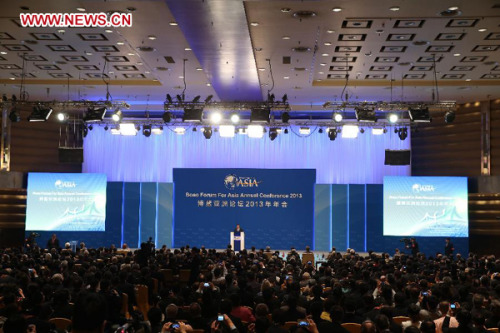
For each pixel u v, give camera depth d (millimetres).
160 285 13750
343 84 21969
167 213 30094
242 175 30203
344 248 29641
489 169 26203
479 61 18484
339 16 13906
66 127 29625
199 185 30234
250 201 30125
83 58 18750
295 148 30344
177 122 27891
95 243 29156
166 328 5766
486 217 26250
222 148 30469
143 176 30266
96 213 27594
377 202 29531
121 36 15969
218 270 12594
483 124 26328
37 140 28703
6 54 18312
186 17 13617
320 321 7133
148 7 13328
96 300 4523
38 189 27531
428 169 28797
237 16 13516
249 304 9555
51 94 25078
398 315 8523
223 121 26047
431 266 16203
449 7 13227
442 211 26422
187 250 19781
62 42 16766
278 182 30125
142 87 23125
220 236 30031
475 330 6926
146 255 17875
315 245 29844
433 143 28578
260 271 14055
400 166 29594
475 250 26609
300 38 15797
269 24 14523
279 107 20516
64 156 27094
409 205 26703
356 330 7156
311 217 29969
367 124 27500
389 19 14172
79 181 27641
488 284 12172
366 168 29859
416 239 27484
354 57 17984
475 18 14016
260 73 19984
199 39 15555
